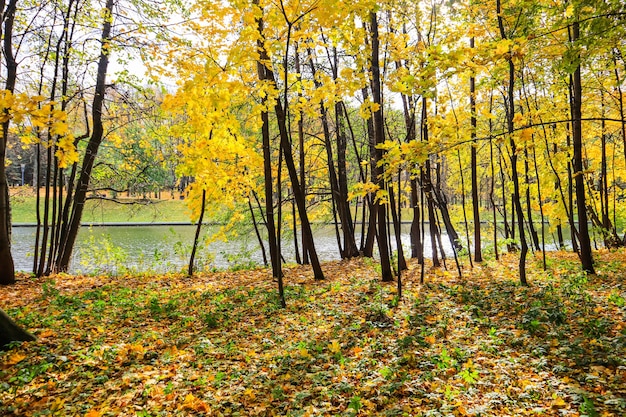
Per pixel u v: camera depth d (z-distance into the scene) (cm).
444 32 960
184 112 862
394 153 595
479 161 1656
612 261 1073
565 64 524
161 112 1095
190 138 962
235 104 951
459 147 592
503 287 830
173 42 800
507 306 689
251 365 502
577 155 910
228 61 632
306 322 676
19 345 523
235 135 800
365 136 1577
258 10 614
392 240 2503
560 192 1203
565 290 741
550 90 1077
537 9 620
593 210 1606
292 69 1270
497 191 1858
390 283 930
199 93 704
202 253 1617
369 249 1527
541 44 691
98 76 1198
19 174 4188
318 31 716
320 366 489
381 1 830
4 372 457
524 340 525
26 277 1006
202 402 398
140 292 898
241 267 1370
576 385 396
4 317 543
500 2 777
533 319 587
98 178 1323
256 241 2333
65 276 1078
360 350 527
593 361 441
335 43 734
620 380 395
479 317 643
